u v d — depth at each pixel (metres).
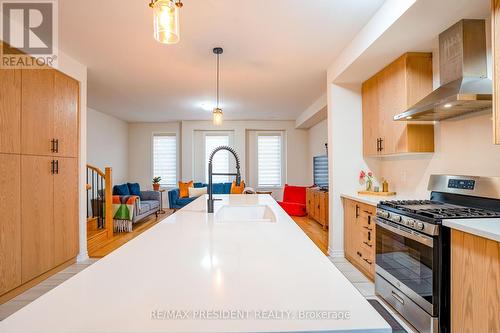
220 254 1.02
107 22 2.48
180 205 6.39
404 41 2.44
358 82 3.58
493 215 1.77
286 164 7.69
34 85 2.75
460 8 1.96
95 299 0.67
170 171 7.81
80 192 3.48
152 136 7.81
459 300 1.63
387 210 2.36
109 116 6.77
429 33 2.31
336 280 0.79
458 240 1.64
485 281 1.44
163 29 1.43
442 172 2.58
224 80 4.14
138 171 7.80
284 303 0.65
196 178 7.69
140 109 6.10
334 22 2.53
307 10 2.33
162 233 1.35
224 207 2.47
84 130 3.52
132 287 0.74
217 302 0.66
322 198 5.35
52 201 3.00
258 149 7.82
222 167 7.69
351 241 3.37
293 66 3.60
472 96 1.82
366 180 3.61
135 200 5.23
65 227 3.21
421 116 2.43
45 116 2.90
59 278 2.96
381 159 3.65
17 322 0.57
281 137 7.86
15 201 2.53
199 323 0.57
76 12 2.32
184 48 3.04
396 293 2.22
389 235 2.33
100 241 4.34
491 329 1.40
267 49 3.08
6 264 2.44
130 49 3.05
